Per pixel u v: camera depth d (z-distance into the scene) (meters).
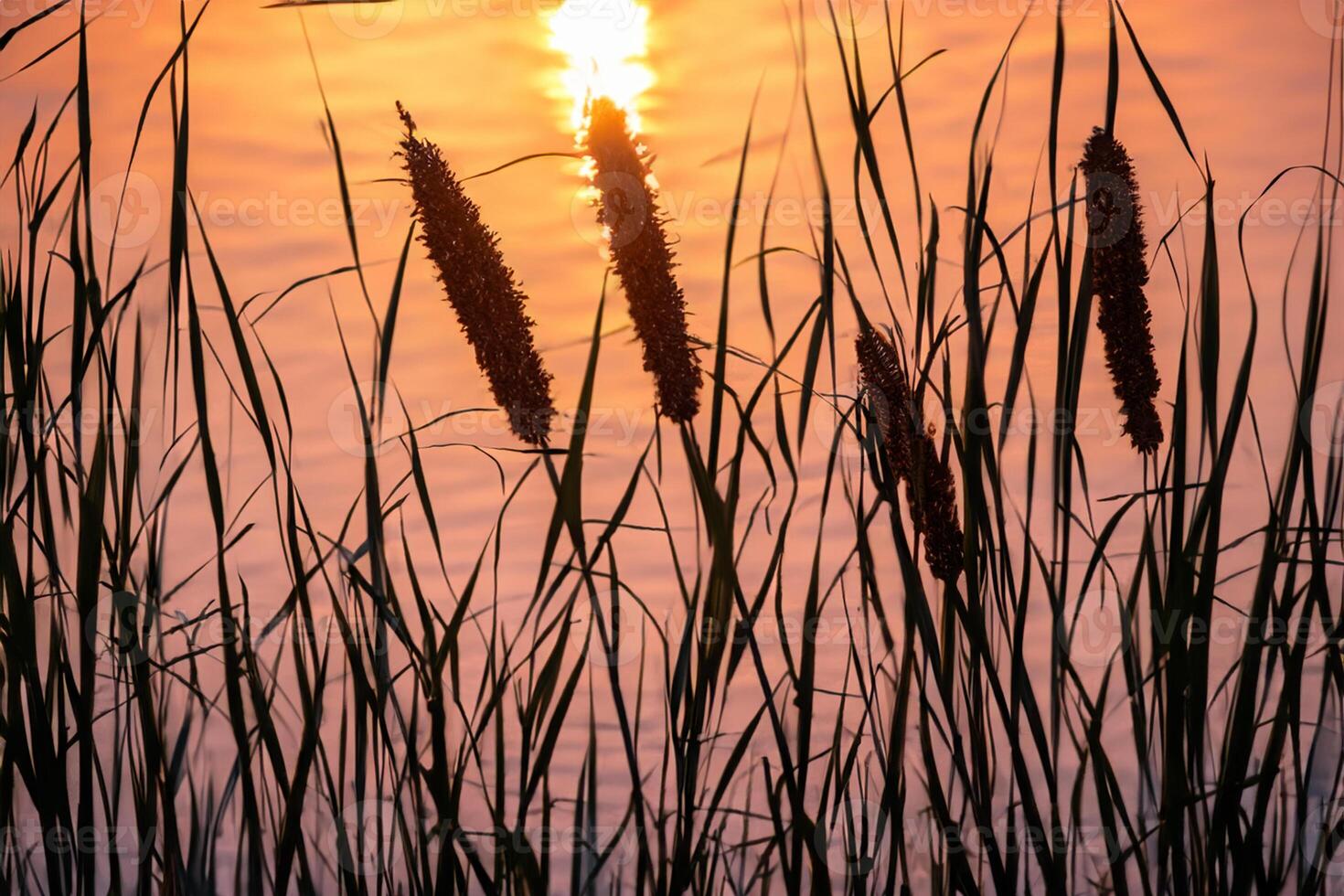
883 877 2.71
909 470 2.60
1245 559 2.73
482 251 2.60
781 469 2.73
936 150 2.72
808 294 2.73
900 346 2.64
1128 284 2.60
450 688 2.74
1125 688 2.73
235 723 2.62
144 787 2.64
